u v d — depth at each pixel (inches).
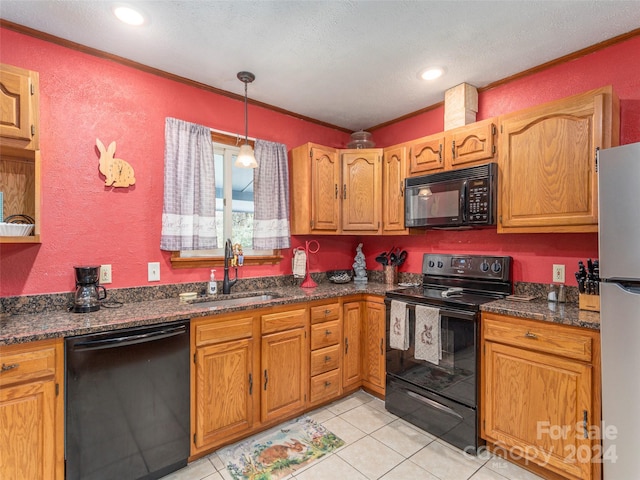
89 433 60.7
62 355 58.6
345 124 130.1
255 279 107.1
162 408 68.5
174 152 89.4
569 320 63.9
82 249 77.8
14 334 55.1
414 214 102.3
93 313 70.6
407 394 91.4
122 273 83.1
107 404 62.3
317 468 72.7
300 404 92.0
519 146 80.7
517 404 71.6
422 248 116.1
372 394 108.0
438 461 75.1
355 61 85.0
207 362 74.7
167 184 88.0
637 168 54.8
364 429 88.0
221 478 69.7
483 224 85.8
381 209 113.8
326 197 112.6
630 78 74.3
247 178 108.1
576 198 71.2
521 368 71.0
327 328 98.3
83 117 77.9
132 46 77.7
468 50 80.4
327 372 98.3
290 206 116.8
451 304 82.4
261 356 84.0
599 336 60.7
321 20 69.1
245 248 107.9
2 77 61.8
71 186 76.5
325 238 127.2
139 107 85.7
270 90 100.7
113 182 81.6
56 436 58.0
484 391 77.2
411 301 91.4
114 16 67.2
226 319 77.8
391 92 102.7
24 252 71.1
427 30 72.6
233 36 74.2
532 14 67.3
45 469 57.0
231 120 103.1
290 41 76.3
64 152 75.6
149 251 87.1
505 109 95.3
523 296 87.9
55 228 74.5
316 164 110.8
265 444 81.4
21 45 70.8
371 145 122.9
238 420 79.7
